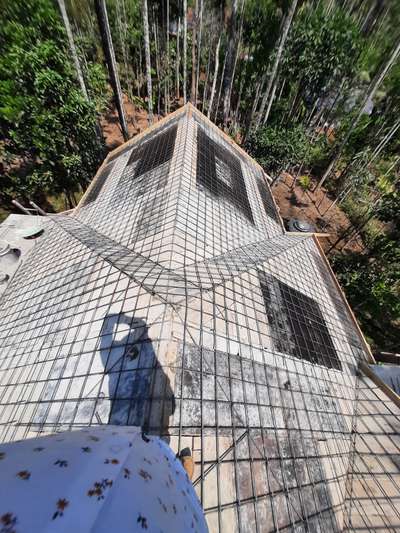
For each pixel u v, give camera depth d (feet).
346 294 73.05
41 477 4.47
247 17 126.11
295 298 36.17
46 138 63.82
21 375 23.54
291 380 26.17
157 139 60.08
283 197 116.37
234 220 44.68
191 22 167.22
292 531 17.84
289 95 127.85
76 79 72.08
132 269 26.81
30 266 41.16
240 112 145.38
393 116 122.31
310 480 21.11
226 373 21.45
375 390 32.81
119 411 17.35
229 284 28.48
